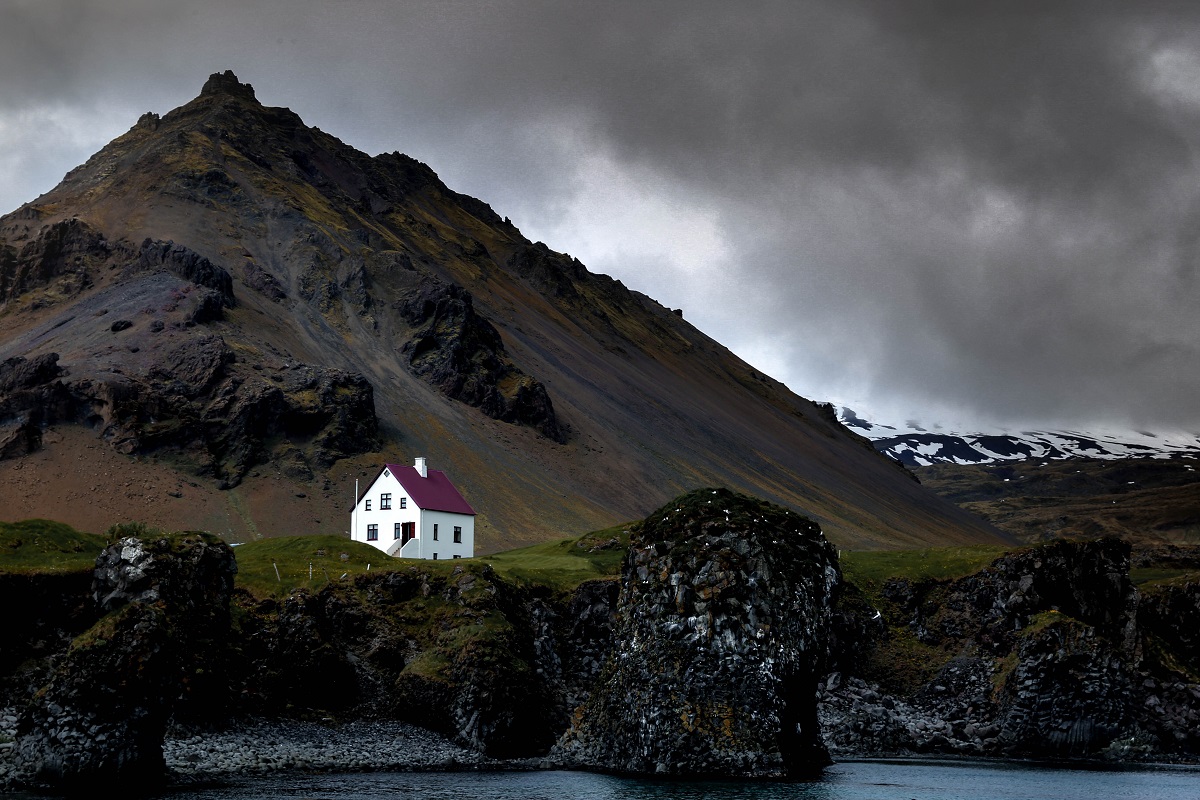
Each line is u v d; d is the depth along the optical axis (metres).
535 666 103.88
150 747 70.94
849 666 126.00
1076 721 112.44
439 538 159.88
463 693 93.38
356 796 69.44
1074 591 130.25
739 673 77.88
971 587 133.38
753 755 75.88
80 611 83.25
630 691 81.44
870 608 133.12
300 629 98.06
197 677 82.94
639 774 78.81
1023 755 111.50
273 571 109.62
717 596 79.25
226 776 75.56
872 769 94.19
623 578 87.56
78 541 96.31
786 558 82.25
